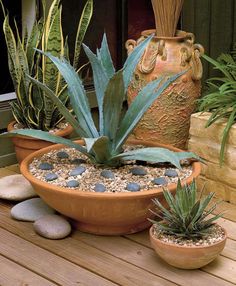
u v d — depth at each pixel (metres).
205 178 2.18
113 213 1.82
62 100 2.25
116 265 1.79
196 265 1.74
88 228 1.92
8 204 2.11
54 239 1.90
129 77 1.95
